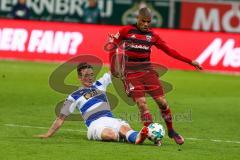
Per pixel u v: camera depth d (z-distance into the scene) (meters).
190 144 33.09
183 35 69.12
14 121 38.75
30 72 63.31
